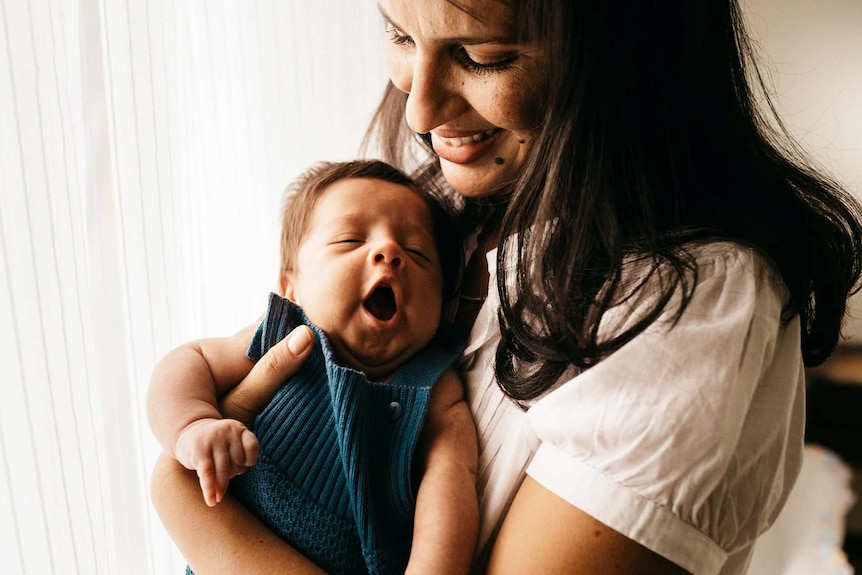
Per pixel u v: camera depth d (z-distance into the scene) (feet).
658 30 2.13
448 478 2.38
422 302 2.76
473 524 2.31
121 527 3.00
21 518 2.57
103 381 2.96
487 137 2.42
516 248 2.41
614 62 2.07
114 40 3.00
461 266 3.03
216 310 3.79
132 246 3.07
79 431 2.70
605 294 2.10
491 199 2.91
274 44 4.02
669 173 2.20
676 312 2.02
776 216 2.31
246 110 3.94
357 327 2.67
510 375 2.39
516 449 2.35
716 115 2.29
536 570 2.00
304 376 2.60
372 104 4.29
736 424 1.94
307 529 2.42
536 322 2.29
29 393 2.56
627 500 1.93
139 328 3.10
